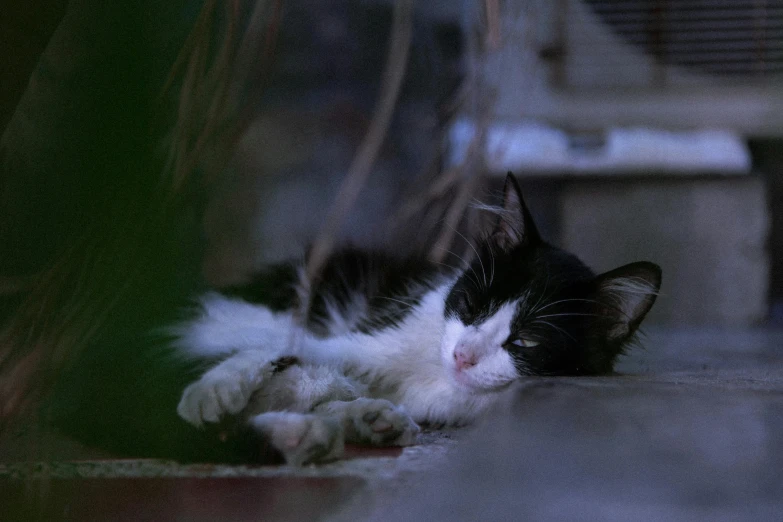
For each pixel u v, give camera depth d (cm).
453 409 142
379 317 147
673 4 207
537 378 133
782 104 209
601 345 144
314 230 196
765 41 208
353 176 131
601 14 210
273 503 113
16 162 114
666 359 157
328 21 224
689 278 213
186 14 111
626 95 212
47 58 113
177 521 111
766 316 212
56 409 122
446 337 144
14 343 115
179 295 113
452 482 95
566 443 109
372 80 225
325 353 140
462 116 195
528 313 142
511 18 176
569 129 213
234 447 120
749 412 116
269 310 147
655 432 112
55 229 112
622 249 214
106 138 96
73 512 113
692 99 212
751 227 212
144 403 122
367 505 111
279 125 216
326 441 120
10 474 119
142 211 101
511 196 150
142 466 120
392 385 143
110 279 109
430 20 210
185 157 113
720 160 205
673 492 88
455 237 166
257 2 120
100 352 122
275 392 128
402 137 211
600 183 213
